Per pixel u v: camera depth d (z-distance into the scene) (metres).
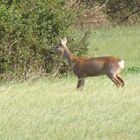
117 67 45.97
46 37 56.25
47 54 56.12
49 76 55.09
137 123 31.50
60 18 56.97
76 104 36.41
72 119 32.38
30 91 41.25
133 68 59.16
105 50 75.62
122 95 39.12
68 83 47.38
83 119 32.34
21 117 32.94
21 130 30.28
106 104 36.34
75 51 58.22
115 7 109.88
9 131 30.16
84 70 46.50
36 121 32.06
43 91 41.12
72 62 47.19
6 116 33.16
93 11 101.94
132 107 35.34
